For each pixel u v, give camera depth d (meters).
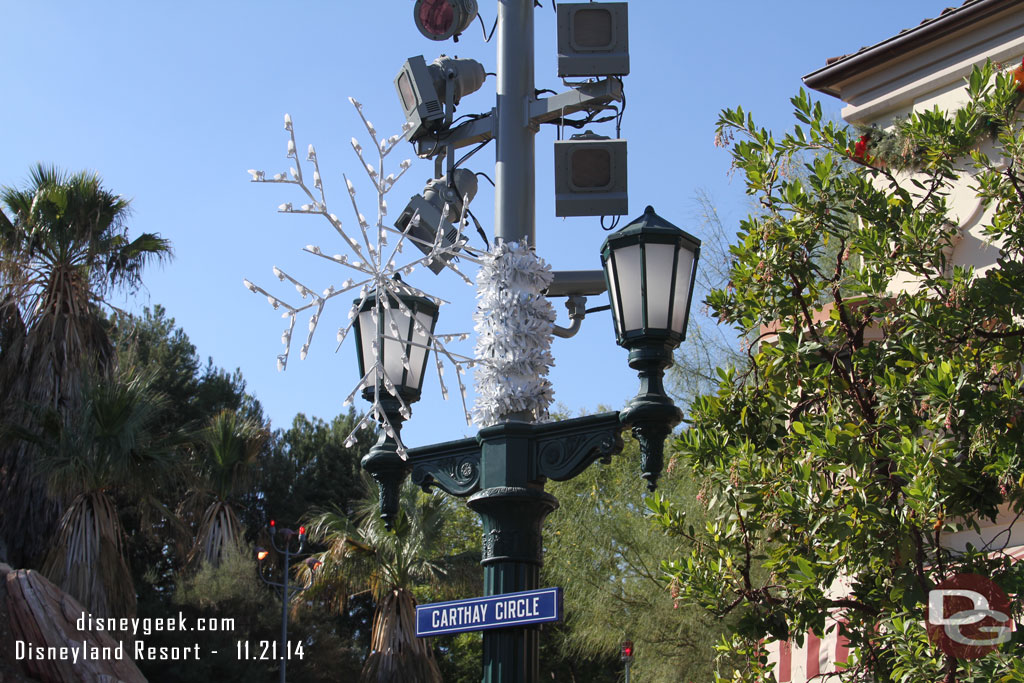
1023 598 5.14
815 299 6.33
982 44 8.98
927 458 5.09
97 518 16.72
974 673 4.91
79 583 16.27
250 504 36.03
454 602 4.70
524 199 5.33
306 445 37.94
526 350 4.96
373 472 5.14
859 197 6.07
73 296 19.41
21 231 19.05
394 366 5.13
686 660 12.31
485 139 5.61
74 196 19.66
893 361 5.91
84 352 19.12
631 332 4.66
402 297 5.18
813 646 8.38
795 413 6.09
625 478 14.04
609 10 5.43
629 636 13.28
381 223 4.48
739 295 6.24
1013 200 5.99
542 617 4.46
